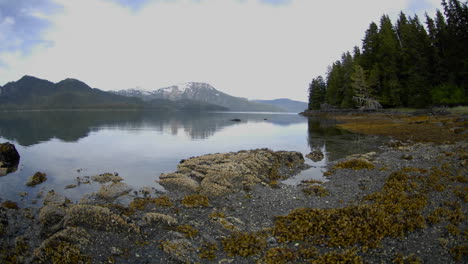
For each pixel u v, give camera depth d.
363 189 17.59
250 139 47.91
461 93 58.66
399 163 23.48
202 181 19.48
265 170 22.94
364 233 11.38
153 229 12.46
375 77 77.88
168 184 19.86
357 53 103.38
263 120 116.19
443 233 11.52
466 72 58.22
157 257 10.48
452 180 17.39
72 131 57.97
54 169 25.16
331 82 113.06
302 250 10.73
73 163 27.77
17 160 28.58
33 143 40.56
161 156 31.92
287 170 24.05
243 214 14.60
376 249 10.63
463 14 61.19
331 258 10.10
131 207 15.32
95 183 20.66
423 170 19.70
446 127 41.25
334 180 20.45
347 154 30.33
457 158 22.84
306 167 25.06
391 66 72.94
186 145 40.62
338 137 45.22
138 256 10.52
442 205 14.00
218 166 22.16
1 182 20.86
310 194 17.41
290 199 16.67
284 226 12.59
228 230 12.63
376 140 38.94
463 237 11.13
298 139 46.12
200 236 12.03
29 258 10.26
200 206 15.65
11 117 112.56
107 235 11.57
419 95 65.69
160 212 14.77
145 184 20.22
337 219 12.34
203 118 129.50
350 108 94.38
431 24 71.94
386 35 80.94
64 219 12.24
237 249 10.96
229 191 18.03
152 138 48.53
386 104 78.81
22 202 16.52
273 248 10.95
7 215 13.88
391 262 9.90
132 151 35.09
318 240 11.41
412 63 69.31
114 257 10.40
